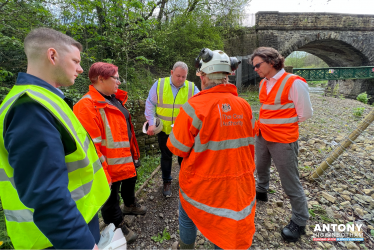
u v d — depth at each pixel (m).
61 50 0.88
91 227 1.01
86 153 0.99
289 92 1.80
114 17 4.27
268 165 2.28
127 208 2.20
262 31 12.96
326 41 15.30
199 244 1.86
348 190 2.55
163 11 7.70
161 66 7.07
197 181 1.18
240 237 1.12
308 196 2.50
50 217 0.67
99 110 1.54
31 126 0.68
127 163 1.71
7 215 0.81
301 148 3.71
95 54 4.83
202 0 8.13
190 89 2.47
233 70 1.23
